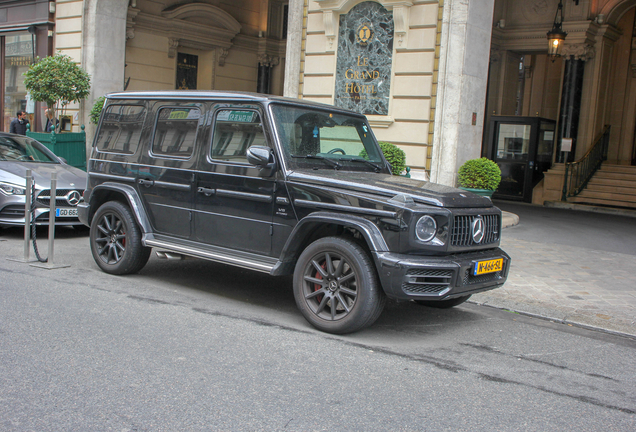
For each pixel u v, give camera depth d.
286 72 13.59
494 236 5.21
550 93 20.72
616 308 6.12
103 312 5.11
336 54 12.88
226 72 21.42
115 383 3.65
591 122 17.83
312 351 4.41
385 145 11.26
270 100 5.33
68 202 8.57
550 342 5.05
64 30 17.70
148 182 6.12
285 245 5.02
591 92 17.73
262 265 5.18
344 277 4.74
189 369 3.93
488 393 3.82
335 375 3.96
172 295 5.80
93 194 6.63
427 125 11.69
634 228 12.97
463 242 4.81
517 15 18.44
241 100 5.48
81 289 5.82
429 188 5.03
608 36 17.77
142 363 3.99
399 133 12.07
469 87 11.48
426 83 11.66
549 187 17.17
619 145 19.19
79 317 4.93
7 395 3.42
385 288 4.48
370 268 4.62
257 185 5.29
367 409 3.45
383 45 12.21
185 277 6.62
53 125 16.02
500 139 17.39
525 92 21.16
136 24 18.34
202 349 4.32
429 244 4.55
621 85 19.02
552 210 15.66
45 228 9.54
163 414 3.26
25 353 4.08
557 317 5.80
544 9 17.94
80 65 17.17
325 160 5.50
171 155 5.97
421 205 4.66
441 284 4.61
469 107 11.56
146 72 18.92
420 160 11.81
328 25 12.79
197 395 3.53
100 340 4.40
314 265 4.93
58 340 4.36
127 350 4.22
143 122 6.30
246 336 4.67
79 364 3.93
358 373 4.02
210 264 7.43
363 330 5.05
